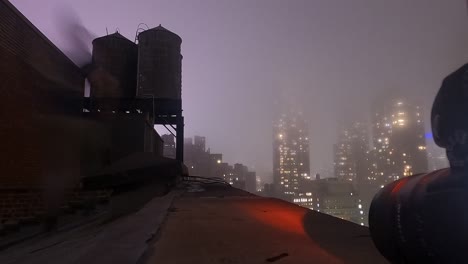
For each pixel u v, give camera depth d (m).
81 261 4.18
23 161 12.18
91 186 16.11
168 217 8.01
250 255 4.40
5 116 11.25
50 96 14.34
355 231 5.90
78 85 17.39
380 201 2.71
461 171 2.18
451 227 2.12
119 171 16.95
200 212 8.91
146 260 4.25
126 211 12.34
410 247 2.35
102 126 18.59
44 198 11.71
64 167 15.02
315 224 6.70
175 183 19.66
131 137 19.81
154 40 30.17
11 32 11.59
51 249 6.11
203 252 4.59
